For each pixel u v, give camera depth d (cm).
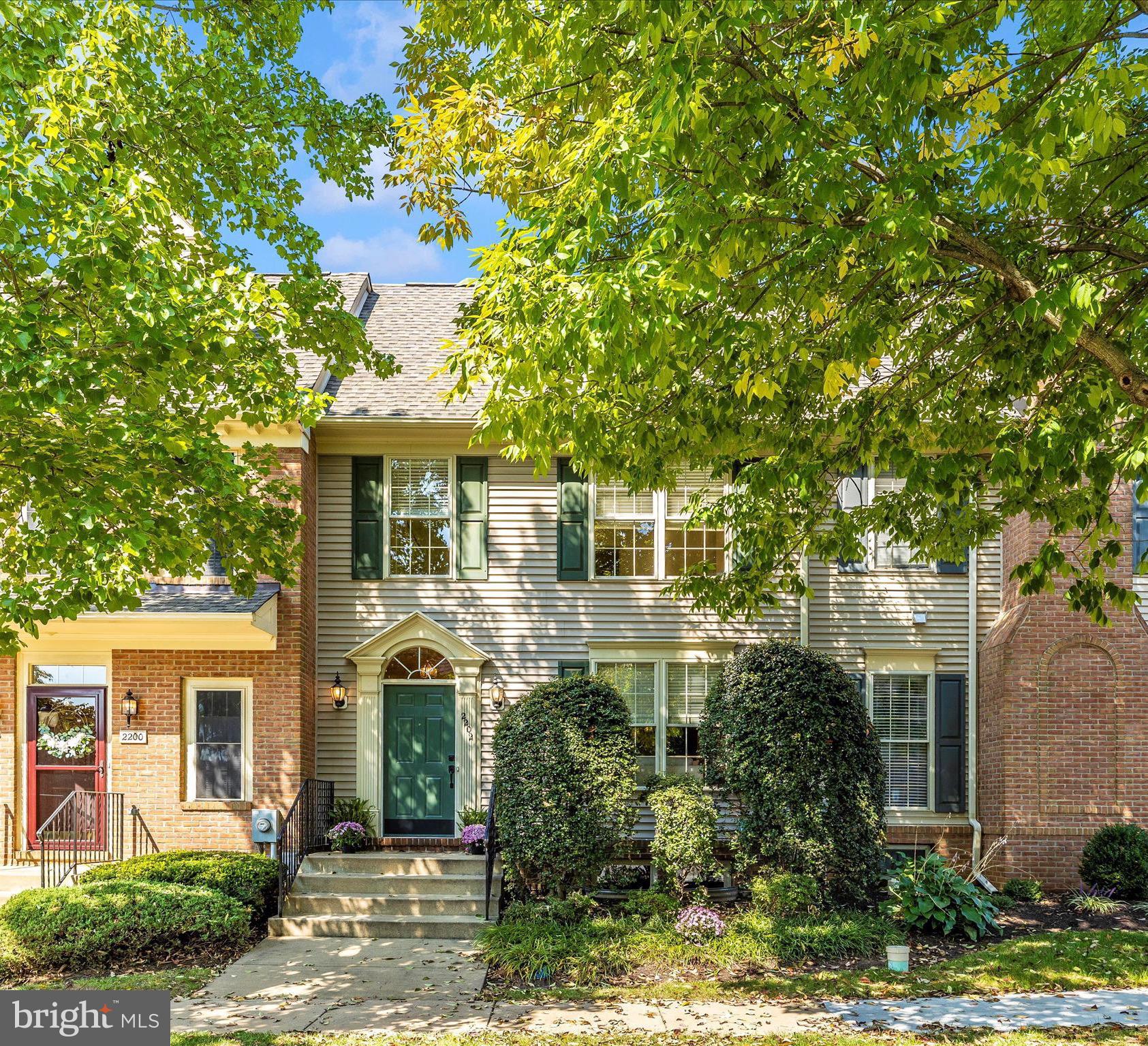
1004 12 605
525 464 1469
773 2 532
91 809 1348
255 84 1095
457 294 1820
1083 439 660
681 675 1437
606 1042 778
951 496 772
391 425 1416
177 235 957
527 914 1130
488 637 1439
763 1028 816
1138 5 590
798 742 1180
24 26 718
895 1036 790
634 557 1461
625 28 659
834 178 577
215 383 825
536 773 1163
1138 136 715
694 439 901
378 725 1417
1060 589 1349
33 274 674
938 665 1434
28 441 703
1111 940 1073
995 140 589
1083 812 1328
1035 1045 763
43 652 1373
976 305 799
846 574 1444
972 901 1135
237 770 1357
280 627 1353
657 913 1115
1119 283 727
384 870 1266
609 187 579
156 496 796
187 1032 809
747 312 693
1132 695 1339
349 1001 901
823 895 1155
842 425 800
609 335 558
